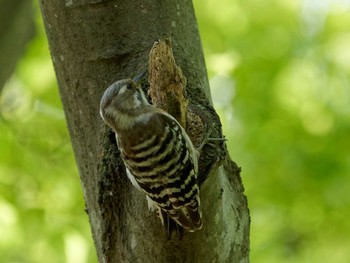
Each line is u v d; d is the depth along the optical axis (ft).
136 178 26.16
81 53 29.37
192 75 29.89
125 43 29.32
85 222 48.39
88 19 29.30
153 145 25.86
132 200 26.94
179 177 25.52
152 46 29.12
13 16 45.88
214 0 56.24
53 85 51.39
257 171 55.16
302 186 54.65
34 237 46.14
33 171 47.98
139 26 29.50
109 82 29.17
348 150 53.78
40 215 45.96
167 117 27.02
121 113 27.02
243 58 53.52
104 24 29.27
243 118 54.65
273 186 55.06
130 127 26.66
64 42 29.63
